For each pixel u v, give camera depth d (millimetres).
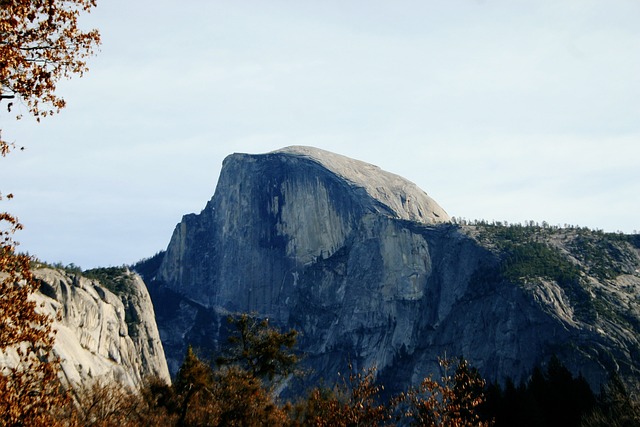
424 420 55219
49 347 38219
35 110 36031
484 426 56156
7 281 37188
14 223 37062
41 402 37281
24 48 35938
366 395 58250
